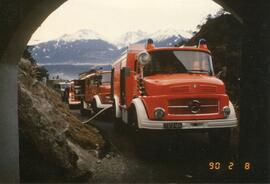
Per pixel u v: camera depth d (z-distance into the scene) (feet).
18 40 22.85
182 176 28.73
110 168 31.68
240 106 23.82
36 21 23.09
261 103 23.07
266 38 22.81
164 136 42.11
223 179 26.76
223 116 33.68
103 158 34.83
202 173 29.04
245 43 23.50
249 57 23.40
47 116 29.01
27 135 26.12
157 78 35.14
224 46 61.00
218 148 34.94
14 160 23.53
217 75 37.55
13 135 23.54
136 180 28.12
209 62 37.52
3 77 22.58
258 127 23.24
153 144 34.78
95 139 38.68
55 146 27.22
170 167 31.55
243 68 23.66
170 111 33.19
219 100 33.73
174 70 36.81
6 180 22.68
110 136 46.78
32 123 26.63
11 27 22.09
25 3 22.03
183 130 33.24
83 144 35.86
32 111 27.20
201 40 38.22
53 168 26.73
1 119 22.43
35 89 31.65
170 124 32.94
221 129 33.86
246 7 23.21
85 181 28.27
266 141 23.02
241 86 23.73
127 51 41.01
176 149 37.73
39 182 25.71
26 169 25.67
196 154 35.60
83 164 29.84
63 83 134.00
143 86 35.22
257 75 23.17
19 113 26.25
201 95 33.32
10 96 23.38
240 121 23.86
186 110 33.24
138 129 33.81
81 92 83.25
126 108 42.50
